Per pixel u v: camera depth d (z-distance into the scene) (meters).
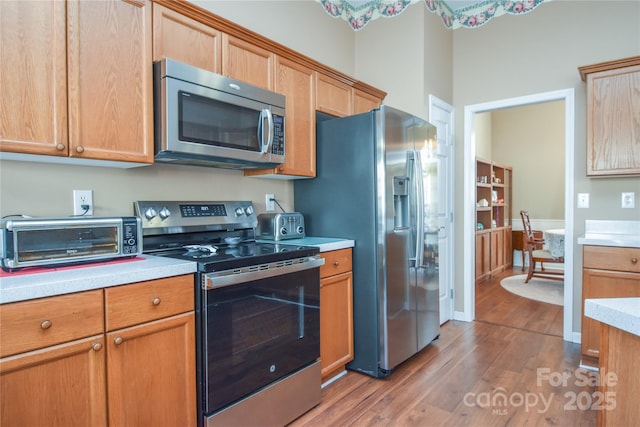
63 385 1.18
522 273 5.72
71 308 1.18
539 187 6.41
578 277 2.89
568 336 2.93
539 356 2.64
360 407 2.01
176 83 1.68
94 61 1.50
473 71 3.47
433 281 2.83
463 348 2.80
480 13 3.44
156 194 2.00
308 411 1.97
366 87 3.04
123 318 1.31
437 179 2.92
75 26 1.45
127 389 1.32
